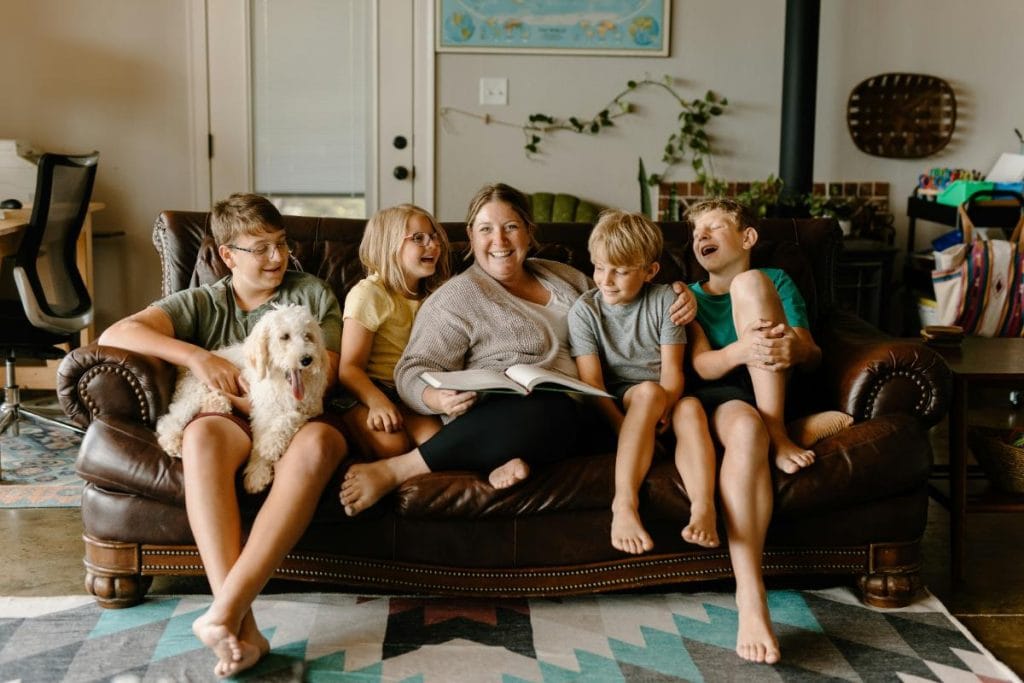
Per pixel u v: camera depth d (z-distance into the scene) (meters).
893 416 2.38
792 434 2.40
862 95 4.99
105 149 4.82
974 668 2.13
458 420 2.31
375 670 2.10
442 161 4.94
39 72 4.73
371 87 4.88
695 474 2.25
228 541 2.11
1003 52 4.99
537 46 4.86
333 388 2.47
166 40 4.77
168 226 2.85
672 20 4.88
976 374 2.58
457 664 2.13
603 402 2.43
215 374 2.30
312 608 2.38
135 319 2.39
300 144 4.91
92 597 2.42
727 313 2.62
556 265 2.67
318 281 2.58
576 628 2.30
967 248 4.04
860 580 2.42
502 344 2.45
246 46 4.81
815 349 2.50
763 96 4.95
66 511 3.02
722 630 2.30
